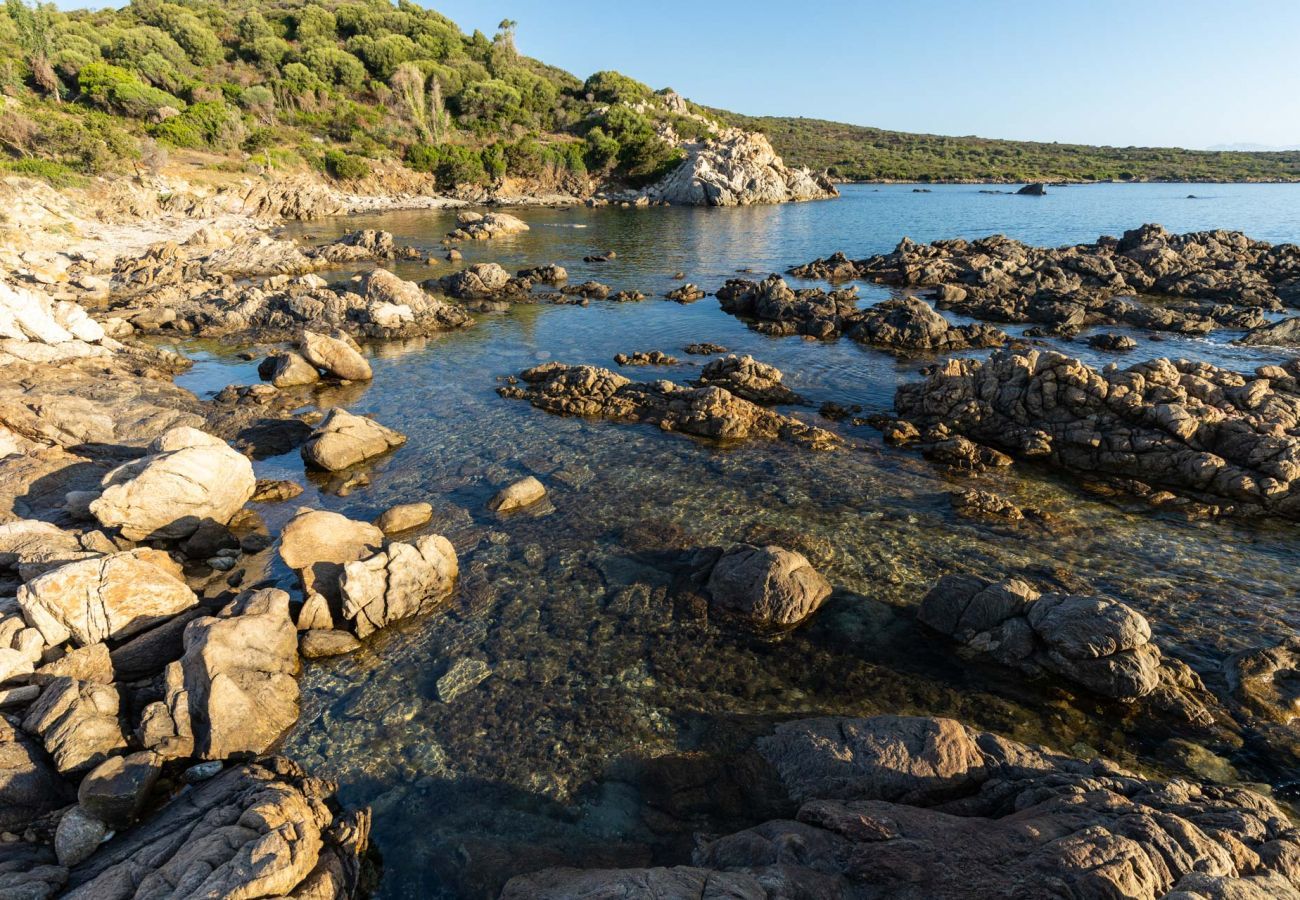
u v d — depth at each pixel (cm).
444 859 1162
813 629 1744
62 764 1252
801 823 1093
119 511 1984
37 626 1545
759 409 3098
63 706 1327
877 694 1532
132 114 11606
